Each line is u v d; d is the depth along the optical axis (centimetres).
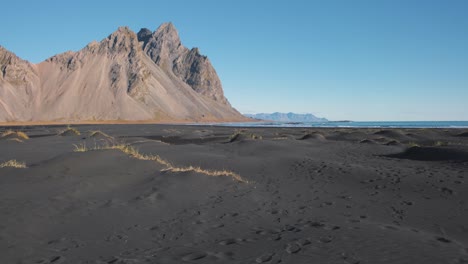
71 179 983
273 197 960
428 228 682
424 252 519
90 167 1117
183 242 579
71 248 547
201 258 503
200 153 2089
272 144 2533
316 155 2083
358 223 698
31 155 1928
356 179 1263
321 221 713
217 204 853
